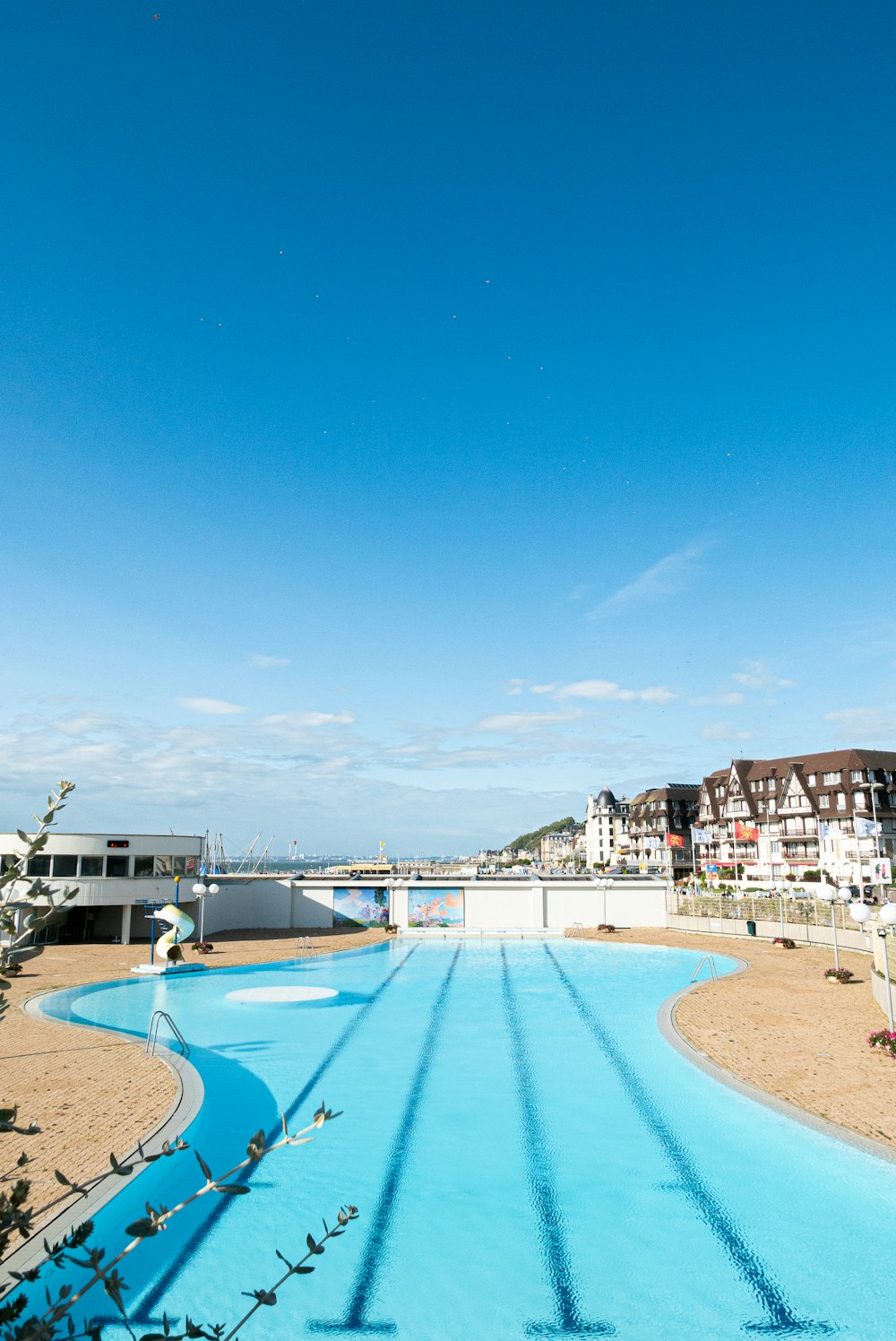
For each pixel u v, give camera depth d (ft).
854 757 260.62
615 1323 29.81
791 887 234.38
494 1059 65.72
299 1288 32.01
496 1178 42.45
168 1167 41.88
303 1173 42.93
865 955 122.11
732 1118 50.57
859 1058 61.41
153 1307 30.60
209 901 157.99
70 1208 35.17
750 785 303.68
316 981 104.83
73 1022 77.87
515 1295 31.68
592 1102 54.39
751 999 85.76
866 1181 41.37
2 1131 10.64
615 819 451.94
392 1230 36.83
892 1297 31.45
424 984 102.47
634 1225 37.24
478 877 184.65
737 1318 30.14
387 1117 51.85
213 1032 75.00
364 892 173.58
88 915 146.20
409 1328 29.53
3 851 135.54
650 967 117.80
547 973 112.06
